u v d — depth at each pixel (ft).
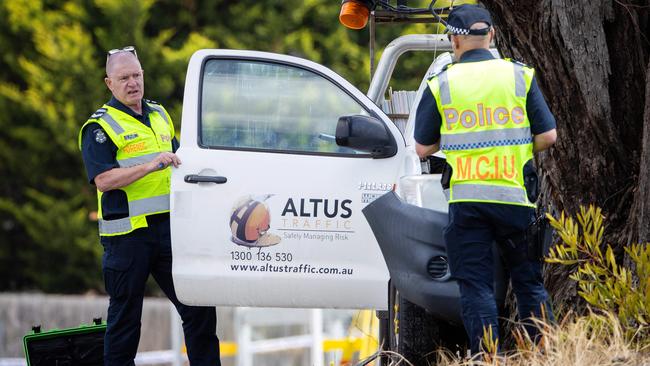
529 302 63.16
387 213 68.13
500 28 72.95
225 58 76.64
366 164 74.90
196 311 78.02
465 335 72.43
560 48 71.46
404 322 72.02
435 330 71.97
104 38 218.18
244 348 141.08
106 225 75.82
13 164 227.20
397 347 72.54
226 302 75.20
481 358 61.46
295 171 74.95
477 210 61.31
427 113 62.64
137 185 75.51
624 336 64.18
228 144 75.61
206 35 227.61
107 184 74.02
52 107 217.77
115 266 75.61
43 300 173.17
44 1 231.09
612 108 72.64
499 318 70.28
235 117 75.92
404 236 67.26
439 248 66.39
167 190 76.74
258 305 75.36
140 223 75.31
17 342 171.42
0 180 232.94
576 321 66.74
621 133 72.79
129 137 75.31
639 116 72.54
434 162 76.18
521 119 61.41
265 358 145.38
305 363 143.33
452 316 66.39
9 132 225.76
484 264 62.13
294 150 75.56
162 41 221.05
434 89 62.44
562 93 72.49
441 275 66.39
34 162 226.17
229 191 74.84
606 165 72.84
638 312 64.28
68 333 79.77
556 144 73.56
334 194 74.69
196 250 74.64
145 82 217.36
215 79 76.43
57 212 221.25
